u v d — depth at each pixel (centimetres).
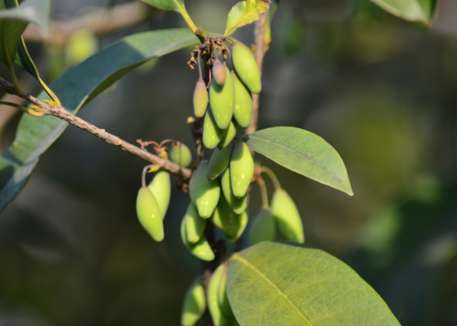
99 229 466
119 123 488
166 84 497
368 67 500
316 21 428
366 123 543
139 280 457
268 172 205
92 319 450
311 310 176
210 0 437
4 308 443
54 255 457
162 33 223
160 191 186
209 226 193
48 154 467
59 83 219
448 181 329
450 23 457
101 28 353
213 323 208
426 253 314
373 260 318
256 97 208
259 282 182
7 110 332
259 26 212
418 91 504
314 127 544
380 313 173
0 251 450
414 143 539
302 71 473
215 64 163
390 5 214
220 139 169
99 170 475
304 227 508
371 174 553
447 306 328
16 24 168
